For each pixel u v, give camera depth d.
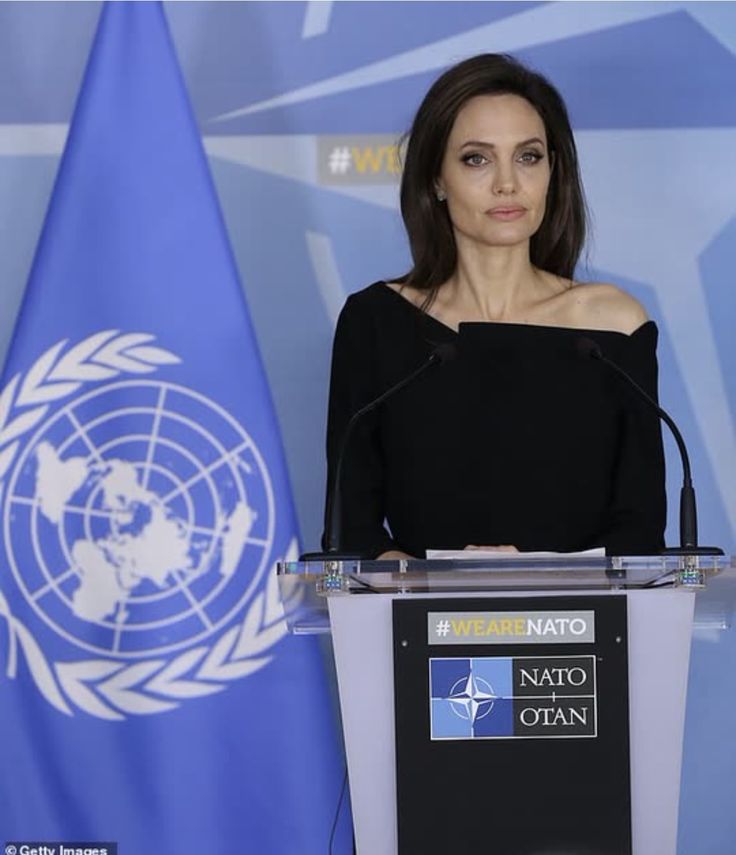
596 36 13.34
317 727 12.05
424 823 7.28
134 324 12.30
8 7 13.28
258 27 13.34
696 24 13.34
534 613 7.36
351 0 13.35
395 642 7.34
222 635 12.19
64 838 12.05
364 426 10.64
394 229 13.30
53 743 12.12
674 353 13.20
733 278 13.24
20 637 12.17
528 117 10.82
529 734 7.32
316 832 11.95
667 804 7.38
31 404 12.28
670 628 7.40
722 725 12.96
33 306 12.31
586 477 10.41
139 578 12.23
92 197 12.33
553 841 7.27
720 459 13.12
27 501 12.24
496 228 10.74
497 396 10.45
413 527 10.54
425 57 13.34
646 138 13.34
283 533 12.29
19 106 13.21
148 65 12.46
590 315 10.98
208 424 12.33
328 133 13.34
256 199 13.30
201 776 12.05
